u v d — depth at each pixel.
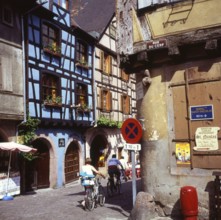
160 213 7.90
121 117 25.59
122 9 8.79
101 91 22.67
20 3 15.34
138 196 7.89
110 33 24.33
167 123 7.95
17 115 14.95
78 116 19.83
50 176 17.72
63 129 18.88
